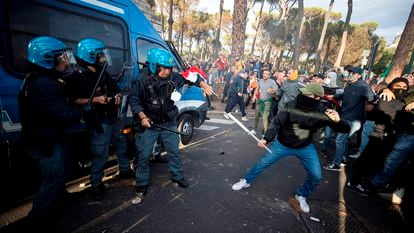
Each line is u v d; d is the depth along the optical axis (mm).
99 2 3014
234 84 7547
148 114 2746
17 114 2340
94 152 2695
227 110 7781
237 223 2574
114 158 3801
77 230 2303
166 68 2547
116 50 3281
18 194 2594
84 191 3006
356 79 4125
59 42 1882
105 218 2512
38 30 2455
